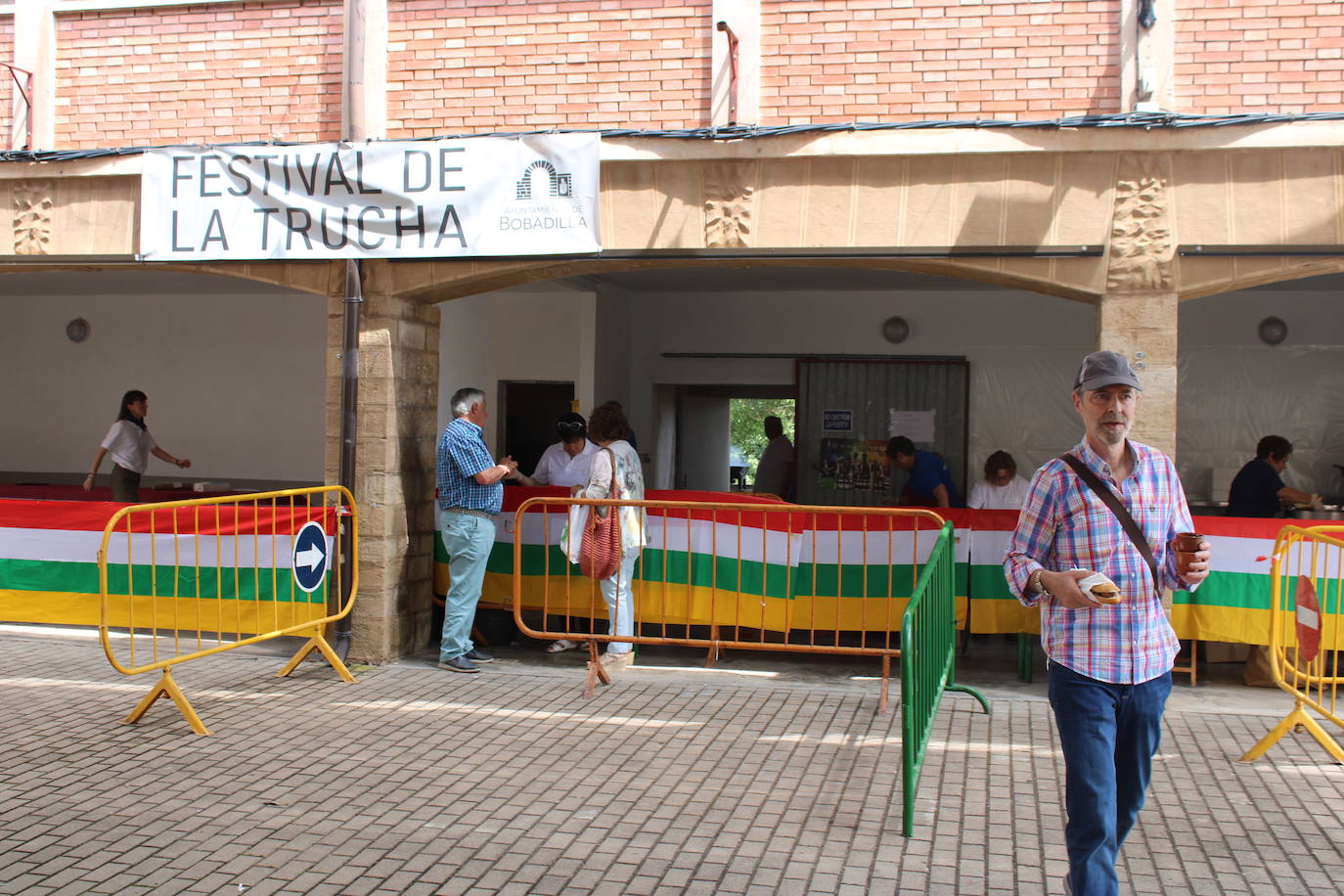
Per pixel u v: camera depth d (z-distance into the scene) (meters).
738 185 7.62
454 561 7.96
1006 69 7.38
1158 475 3.91
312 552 7.60
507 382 13.21
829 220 7.53
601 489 7.82
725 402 19.34
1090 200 7.27
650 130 7.68
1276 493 9.27
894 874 4.51
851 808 5.24
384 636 8.16
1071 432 13.13
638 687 7.54
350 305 8.07
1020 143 7.24
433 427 8.85
